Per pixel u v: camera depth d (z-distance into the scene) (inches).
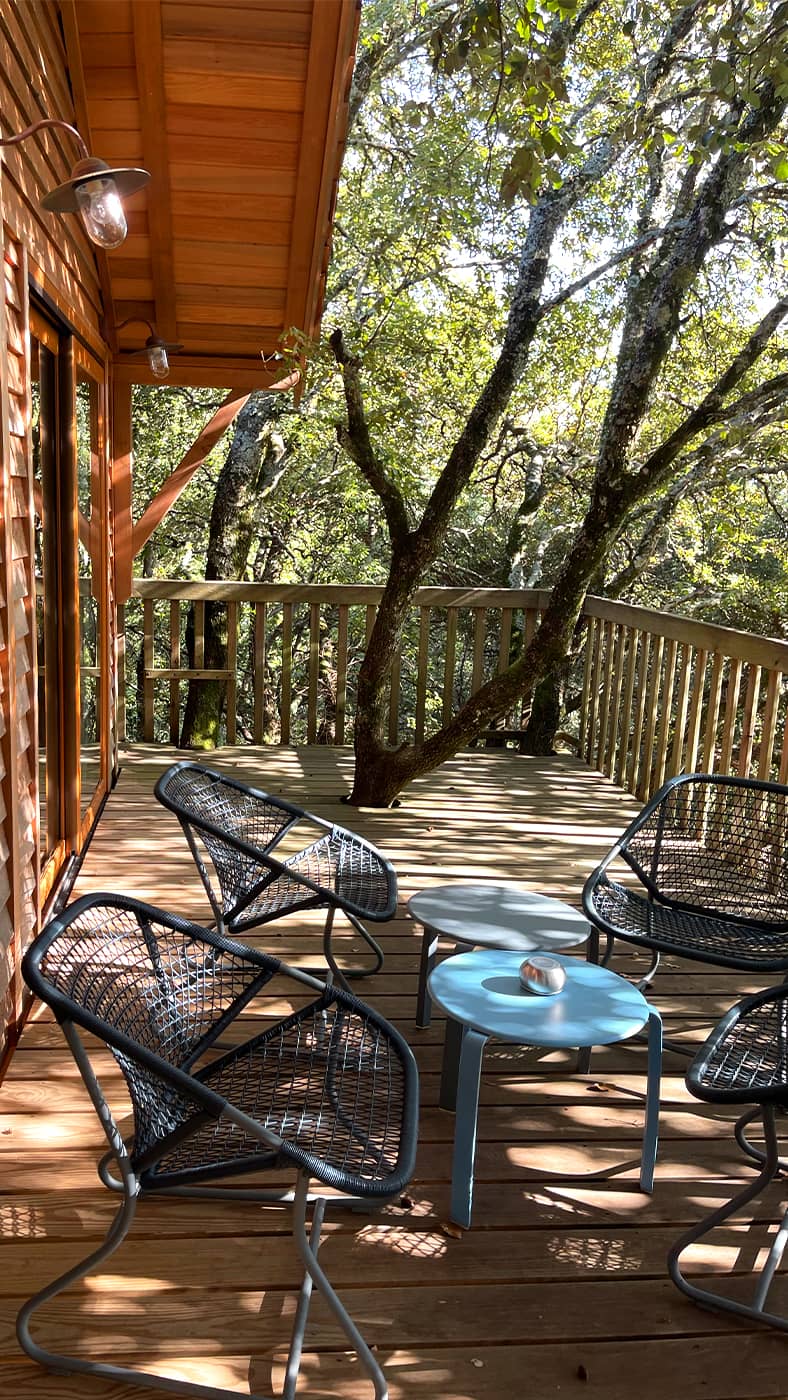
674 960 143.9
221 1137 70.9
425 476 398.9
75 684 160.2
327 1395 67.8
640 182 265.1
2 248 98.3
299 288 187.2
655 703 215.9
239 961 90.9
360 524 502.6
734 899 134.1
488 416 194.2
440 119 239.8
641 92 195.2
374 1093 76.1
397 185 305.4
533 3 123.3
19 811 111.3
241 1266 78.9
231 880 120.0
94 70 139.0
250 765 234.2
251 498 329.7
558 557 447.2
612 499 186.5
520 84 126.0
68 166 147.5
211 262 180.1
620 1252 83.4
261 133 149.1
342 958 136.0
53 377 150.9
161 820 190.7
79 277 158.9
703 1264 82.5
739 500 374.3
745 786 133.0
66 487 152.8
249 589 243.9
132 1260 78.8
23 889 113.7
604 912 116.1
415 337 285.0
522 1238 84.2
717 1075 79.2
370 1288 77.5
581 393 420.8
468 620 461.4
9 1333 71.1
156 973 80.4
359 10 129.1
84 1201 85.5
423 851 182.7
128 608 485.7
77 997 67.3
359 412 189.6
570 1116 102.8
